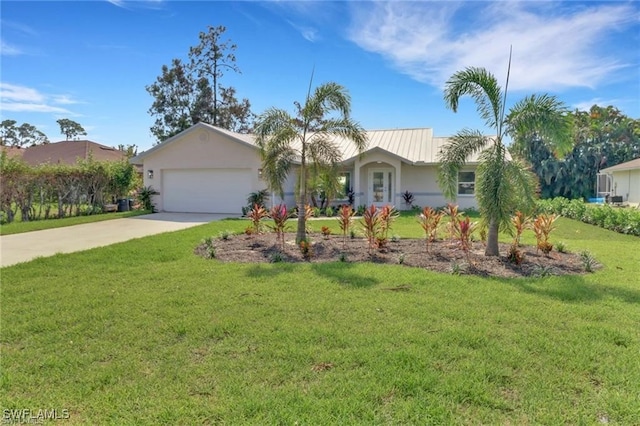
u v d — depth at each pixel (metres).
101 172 20.34
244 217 17.16
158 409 2.84
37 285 6.07
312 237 10.89
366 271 6.91
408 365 3.47
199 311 4.86
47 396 3.03
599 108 36.94
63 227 13.90
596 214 15.24
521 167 7.89
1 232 12.31
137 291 5.75
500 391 3.09
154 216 17.89
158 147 19.89
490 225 8.15
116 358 3.65
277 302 5.20
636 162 26.05
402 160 20.03
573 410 2.84
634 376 3.29
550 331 4.25
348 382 3.19
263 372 3.37
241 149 18.75
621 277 6.63
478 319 4.60
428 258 8.07
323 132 10.18
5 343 3.98
